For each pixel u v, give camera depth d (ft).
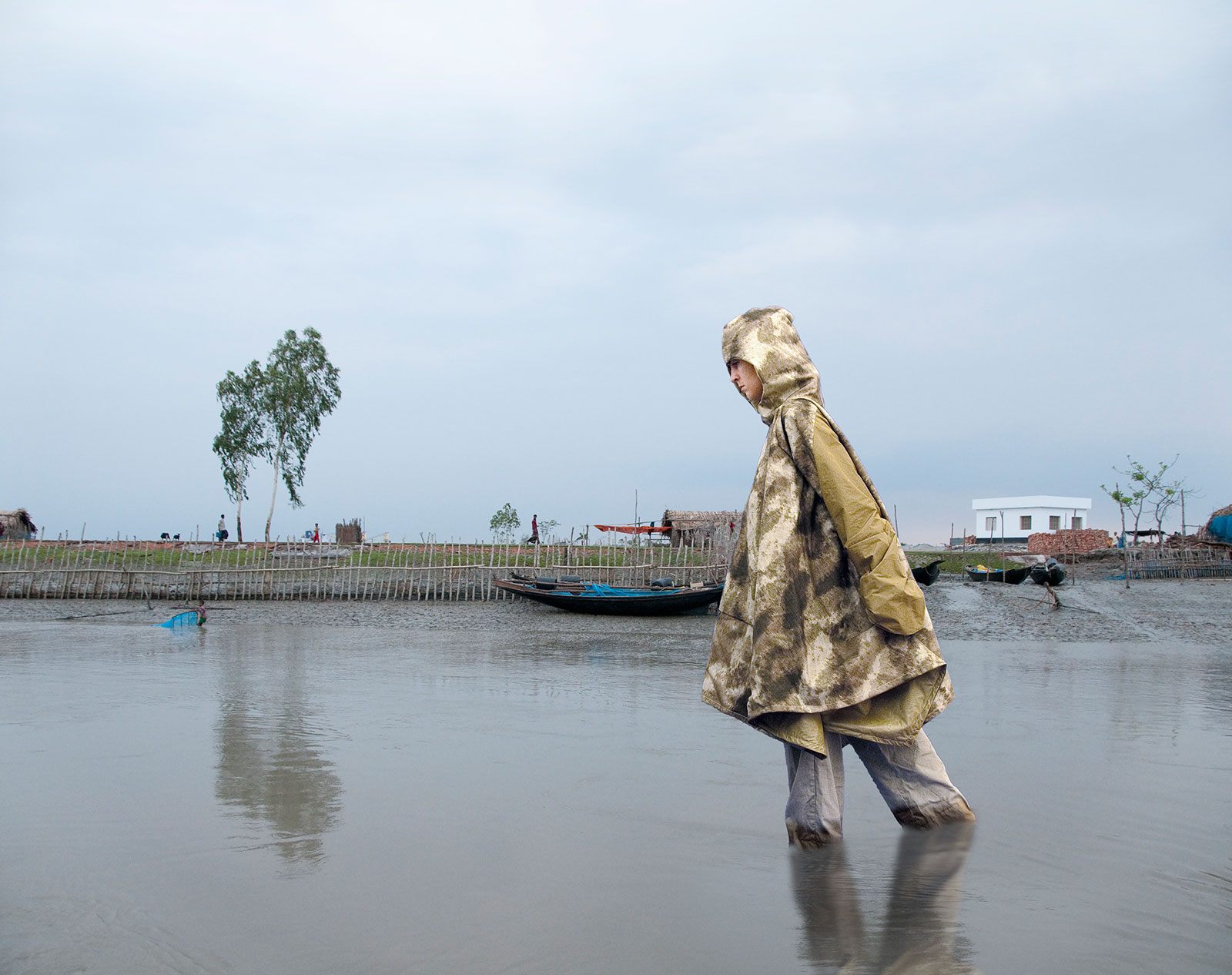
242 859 9.75
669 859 9.76
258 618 59.62
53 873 9.32
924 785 10.71
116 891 8.78
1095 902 8.39
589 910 8.27
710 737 17.01
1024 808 11.68
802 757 10.20
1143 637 45.37
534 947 7.44
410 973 6.93
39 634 44.75
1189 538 111.04
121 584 79.46
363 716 19.42
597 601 64.44
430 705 20.98
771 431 10.62
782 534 10.18
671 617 64.54
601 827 11.03
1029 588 77.61
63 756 15.08
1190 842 10.25
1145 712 19.72
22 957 7.22
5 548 91.45
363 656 33.81
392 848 10.16
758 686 10.00
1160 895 8.55
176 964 7.09
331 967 7.04
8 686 23.99
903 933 7.66
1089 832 10.63
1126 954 7.19
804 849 10.12
